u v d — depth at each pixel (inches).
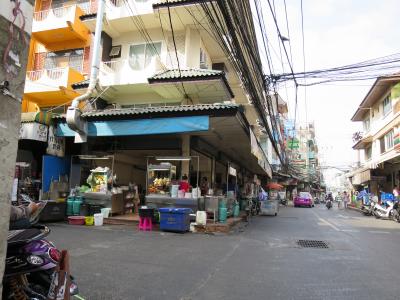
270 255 329.1
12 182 113.7
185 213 461.1
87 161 601.6
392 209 831.1
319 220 759.7
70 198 545.0
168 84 592.4
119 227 487.5
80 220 498.9
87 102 637.3
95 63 535.8
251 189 1044.5
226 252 335.9
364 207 1001.5
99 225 498.3
